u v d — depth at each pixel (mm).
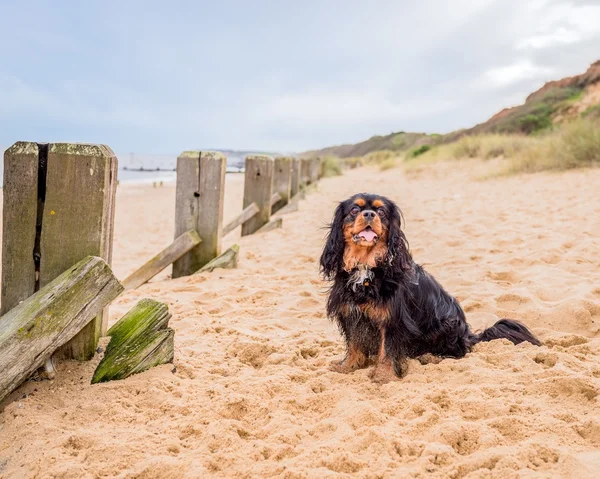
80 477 925
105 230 1219
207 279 2316
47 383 1215
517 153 7480
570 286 1997
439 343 1478
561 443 978
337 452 966
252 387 1276
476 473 886
